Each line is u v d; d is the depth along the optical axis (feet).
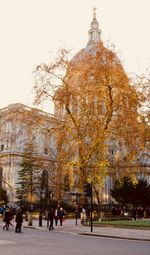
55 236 79.87
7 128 196.95
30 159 217.56
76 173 125.80
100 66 117.70
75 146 120.06
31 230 99.71
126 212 187.32
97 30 400.67
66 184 155.94
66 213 183.01
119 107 122.93
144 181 233.14
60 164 135.64
